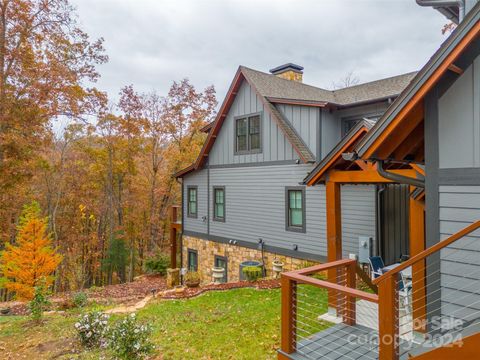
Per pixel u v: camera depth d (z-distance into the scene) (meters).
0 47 11.23
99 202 19.22
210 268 12.24
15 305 9.43
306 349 3.65
